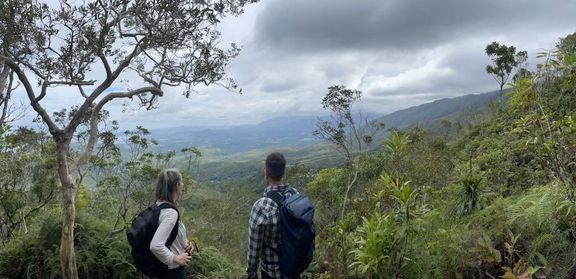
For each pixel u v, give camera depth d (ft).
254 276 9.84
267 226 9.79
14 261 16.57
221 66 19.86
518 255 10.27
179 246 10.73
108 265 16.40
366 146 35.37
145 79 19.69
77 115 16.24
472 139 60.64
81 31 15.88
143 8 16.69
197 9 17.57
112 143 27.84
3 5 14.56
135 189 32.42
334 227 13.62
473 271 10.74
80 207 28.45
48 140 31.27
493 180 22.40
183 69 19.36
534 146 11.37
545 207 10.81
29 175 27.22
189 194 42.27
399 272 10.65
